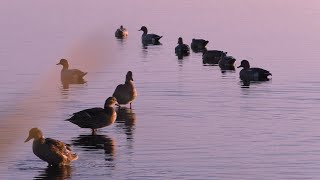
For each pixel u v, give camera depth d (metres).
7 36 60.38
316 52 52.88
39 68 46.00
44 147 23.98
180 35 65.12
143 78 42.44
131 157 25.27
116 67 47.16
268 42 58.84
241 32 65.31
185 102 35.19
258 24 70.19
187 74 44.50
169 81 41.44
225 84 40.72
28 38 59.41
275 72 44.59
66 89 39.16
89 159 25.12
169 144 27.06
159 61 50.53
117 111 33.19
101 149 26.44
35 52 52.56
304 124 30.27
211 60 51.41
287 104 34.53
